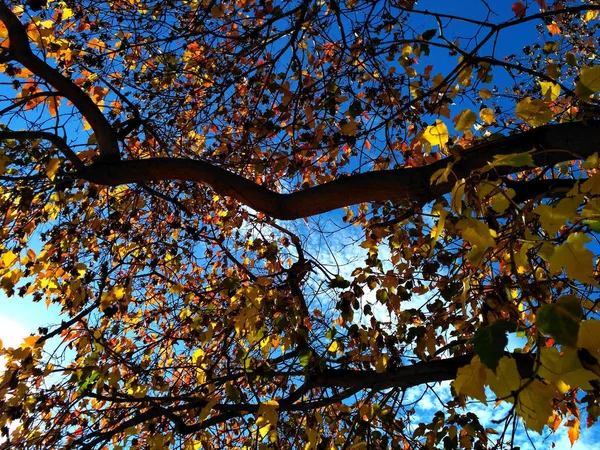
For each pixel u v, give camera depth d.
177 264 3.74
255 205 2.33
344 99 3.25
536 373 0.79
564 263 0.83
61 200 3.27
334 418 3.07
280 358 2.96
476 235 0.97
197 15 3.46
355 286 2.71
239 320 2.72
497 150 1.74
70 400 2.98
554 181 1.82
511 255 1.02
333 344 2.80
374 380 2.62
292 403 2.84
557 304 0.79
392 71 3.60
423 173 1.94
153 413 2.73
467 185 1.14
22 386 2.64
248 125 3.58
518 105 1.34
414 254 2.89
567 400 2.17
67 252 3.76
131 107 3.38
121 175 2.45
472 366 0.84
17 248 3.40
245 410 2.69
